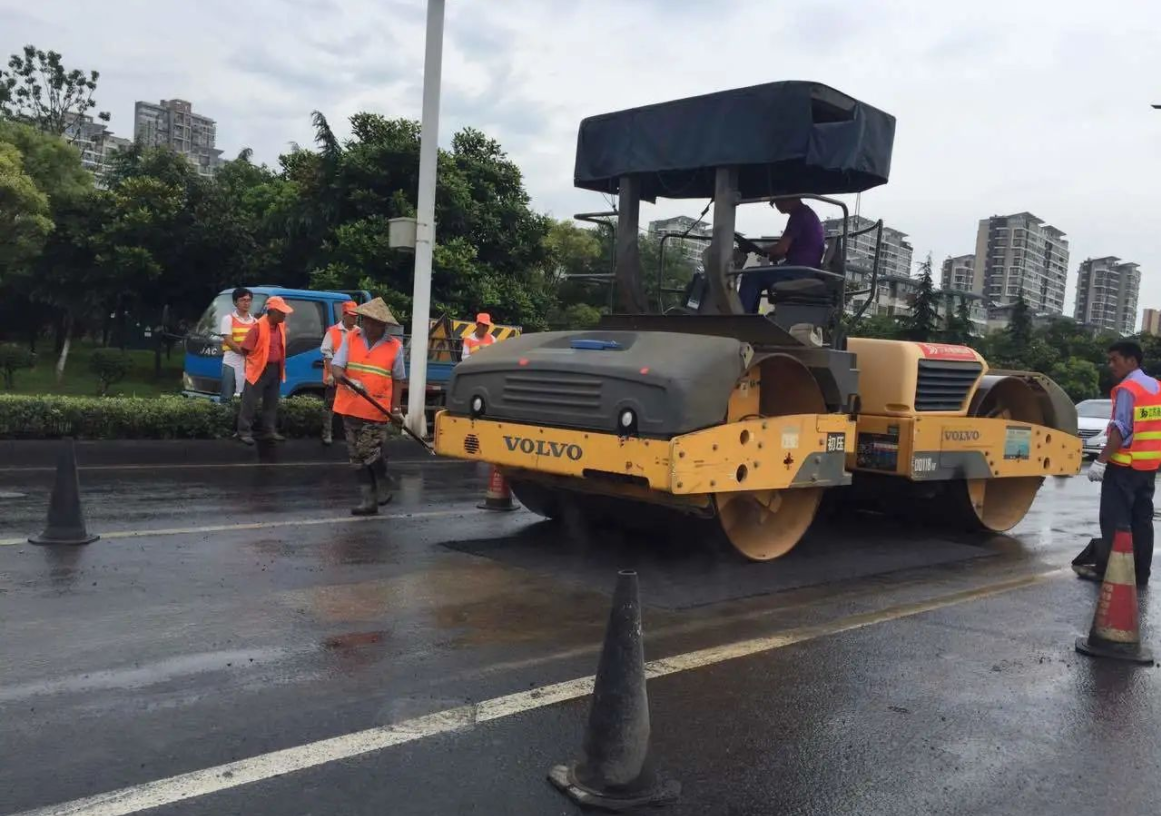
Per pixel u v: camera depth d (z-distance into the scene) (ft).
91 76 124.88
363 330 26.66
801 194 22.74
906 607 19.77
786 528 23.62
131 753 11.19
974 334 127.95
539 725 12.57
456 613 17.51
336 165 66.74
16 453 33.24
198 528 23.54
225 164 119.55
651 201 26.43
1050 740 13.07
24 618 15.85
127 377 84.48
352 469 35.99
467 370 23.31
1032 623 19.04
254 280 78.18
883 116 23.22
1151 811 11.12
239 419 37.65
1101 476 23.41
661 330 23.00
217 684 13.47
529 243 72.90
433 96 41.86
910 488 26.22
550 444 20.83
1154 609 20.95
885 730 13.12
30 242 74.79
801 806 10.82
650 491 20.57
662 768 11.60
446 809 10.27
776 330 20.99
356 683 13.78
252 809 10.03
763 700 14.02
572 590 19.49
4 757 10.94
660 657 15.74
